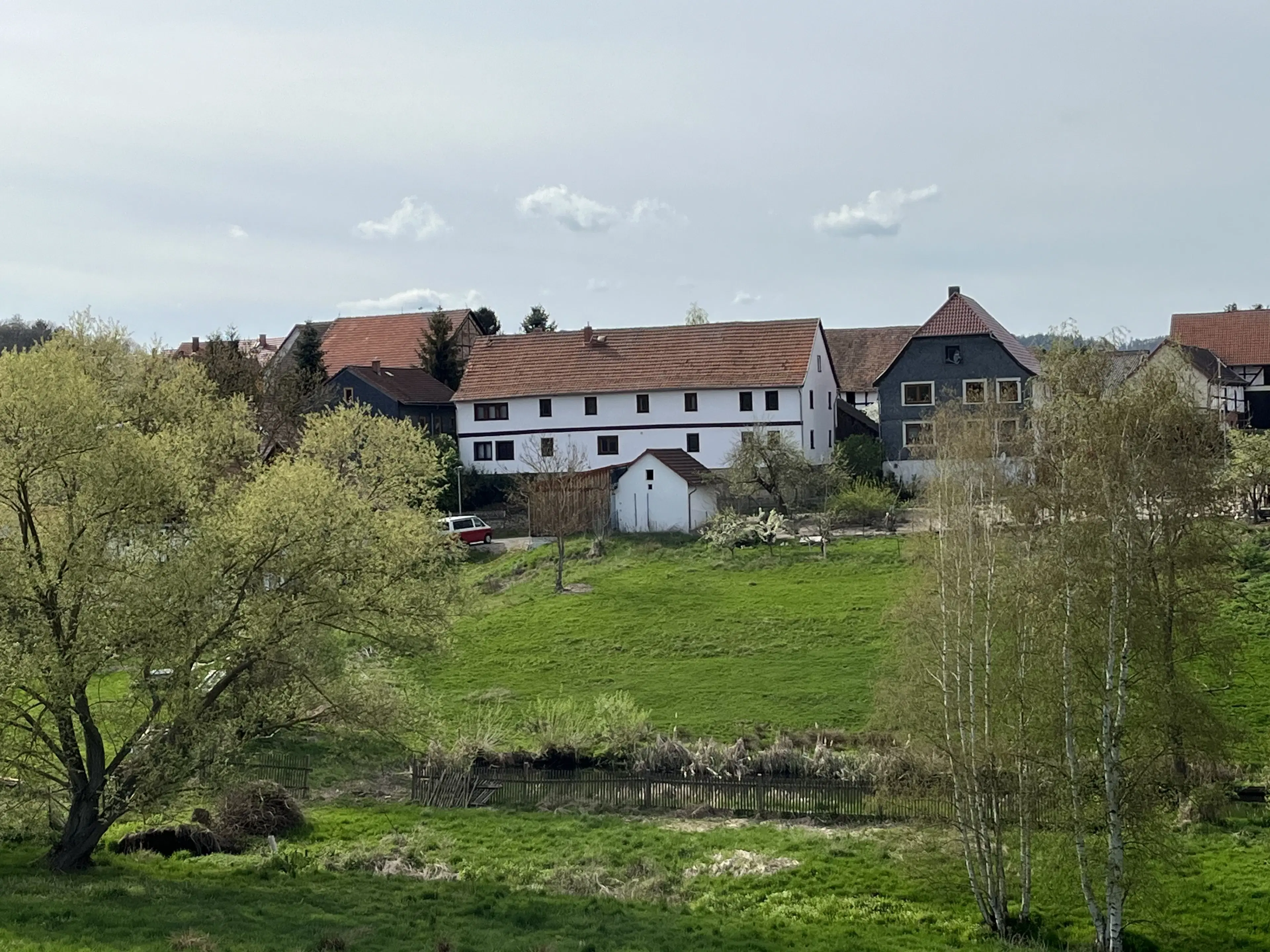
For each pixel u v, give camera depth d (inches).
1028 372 2684.5
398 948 825.5
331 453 1262.3
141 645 946.1
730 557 2186.3
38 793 962.7
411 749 1358.3
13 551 933.2
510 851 1142.3
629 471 2509.8
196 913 866.8
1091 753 964.6
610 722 1397.6
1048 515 974.4
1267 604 1581.0
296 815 1218.6
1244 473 1651.1
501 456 3029.0
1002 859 981.2
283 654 1024.2
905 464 2714.1
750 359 2886.3
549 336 3127.5
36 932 775.1
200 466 1093.8
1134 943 914.1
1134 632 942.4
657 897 1024.9
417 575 1137.4
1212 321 3304.6
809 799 1214.3
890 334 3897.6
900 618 1110.4
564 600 2017.7
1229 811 1125.7
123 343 1270.9
